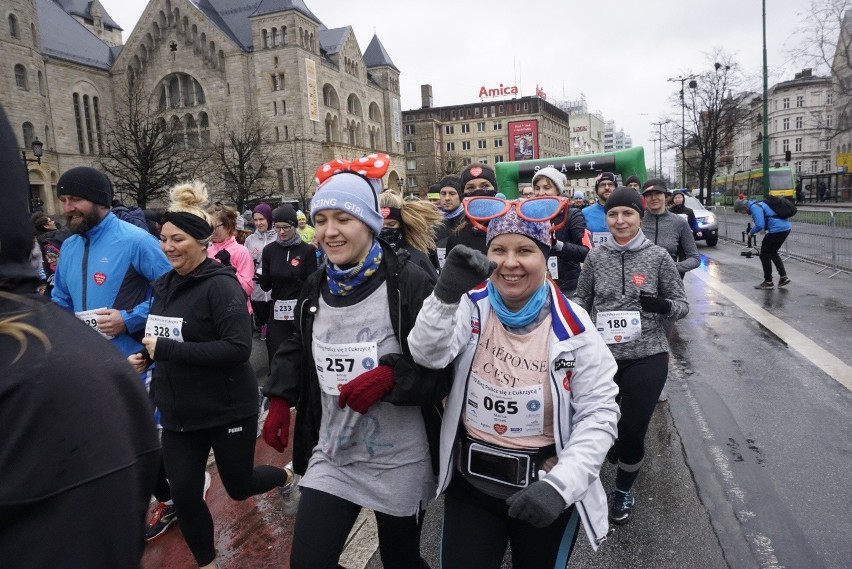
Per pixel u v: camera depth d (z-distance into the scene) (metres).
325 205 2.32
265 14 61.06
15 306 0.92
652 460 4.41
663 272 3.77
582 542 3.41
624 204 3.79
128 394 0.97
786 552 3.20
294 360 2.66
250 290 6.00
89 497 0.87
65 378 0.87
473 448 2.25
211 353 2.97
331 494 2.39
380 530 2.52
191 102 64.88
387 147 82.81
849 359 6.63
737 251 18.97
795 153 78.38
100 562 0.88
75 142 58.84
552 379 2.14
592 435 2.05
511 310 2.27
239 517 3.93
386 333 2.41
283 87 61.59
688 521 3.57
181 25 63.19
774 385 5.90
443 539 2.30
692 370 6.55
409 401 2.23
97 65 62.50
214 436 3.14
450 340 2.11
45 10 61.91
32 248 0.99
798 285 11.51
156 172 35.84
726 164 60.31
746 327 8.38
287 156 61.84
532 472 2.19
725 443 4.62
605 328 3.71
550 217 2.13
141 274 3.68
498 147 110.56
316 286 2.55
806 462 4.23
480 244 4.93
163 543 3.63
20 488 0.82
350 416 2.40
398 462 2.40
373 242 2.50
